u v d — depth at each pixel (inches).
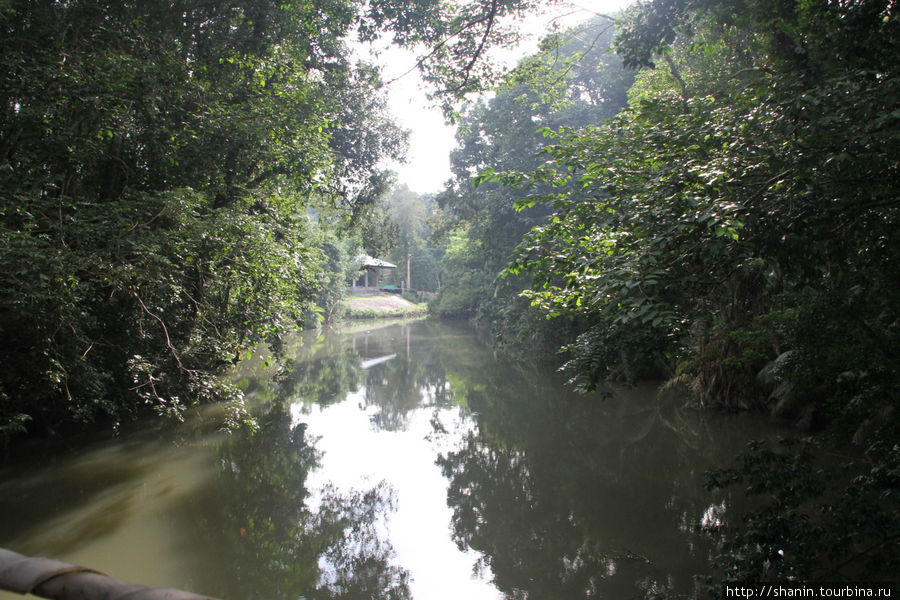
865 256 200.7
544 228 227.1
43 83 281.9
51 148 299.9
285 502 335.3
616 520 296.4
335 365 888.3
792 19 234.2
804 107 171.3
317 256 668.1
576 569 250.2
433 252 2465.6
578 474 377.4
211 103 376.8
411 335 1343.5
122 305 396.8
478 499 344.2
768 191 175.3
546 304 229.8
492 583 244.2
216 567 255.6
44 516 295.4
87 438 421.4
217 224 331.6
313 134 450.6
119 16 362.0
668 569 237.1
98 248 290.4
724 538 250.4
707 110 244.8
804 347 259.4
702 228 163.0
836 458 278.7
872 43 187.3
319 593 237.8
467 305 1688.0
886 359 214.7
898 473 175.6
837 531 176.1
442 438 482.3
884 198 165.0
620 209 218.7
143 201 303.6
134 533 280.4
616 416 525.0
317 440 468.4
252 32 479.8
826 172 166.2
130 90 307.0
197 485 348.2
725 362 440.1
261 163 418.3
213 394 451.8
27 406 370.3
